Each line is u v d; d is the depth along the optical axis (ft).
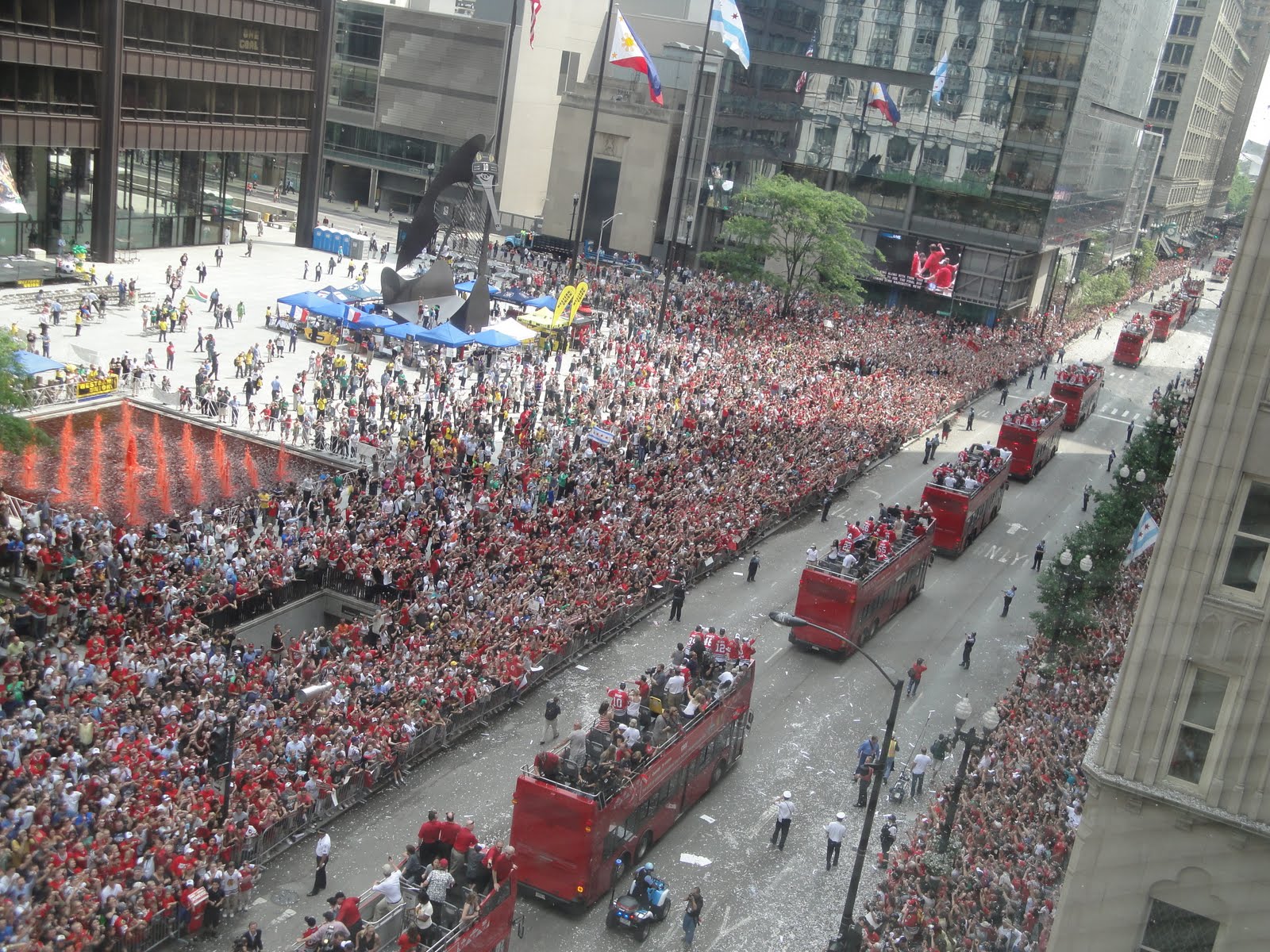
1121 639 140.67
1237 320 57.26
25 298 229.25
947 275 390.83
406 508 154.20
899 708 139.54
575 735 98.63
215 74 290.76
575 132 409.08
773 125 403.13
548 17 419.13
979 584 185.37
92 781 87.40
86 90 255.70
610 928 93.76
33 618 111.45
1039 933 79.05
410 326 235.20
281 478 163.84
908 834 111.75
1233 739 58.54
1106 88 411.13
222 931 86.79
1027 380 335.88
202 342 222.28
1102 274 499.10
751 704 135.85
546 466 176.45
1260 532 58.18
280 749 101.91
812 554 150.61
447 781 111.45
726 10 260.83
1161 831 60.44
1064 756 110.32
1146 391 348.59
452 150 422.00
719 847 107.86
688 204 401.08
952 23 375.66
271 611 129.59
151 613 117.80
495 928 81.20
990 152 379.76
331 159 437.17
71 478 150.71
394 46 420.36
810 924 98.27
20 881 75.36
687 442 200.44
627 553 154.71
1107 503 157.38
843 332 319.47
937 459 241.14
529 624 132.16
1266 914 58.90
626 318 304.71
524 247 374.84
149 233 295.48
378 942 73.51
